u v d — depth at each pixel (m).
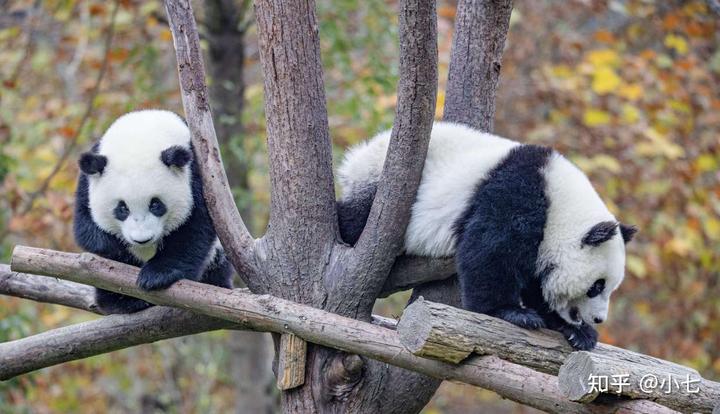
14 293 10.92
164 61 22.34
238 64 17.52
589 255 9.34
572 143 19.84
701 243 19.80
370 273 9.24
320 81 9.46
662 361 9.27
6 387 15.11
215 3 17.14
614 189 19.50
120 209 9.81
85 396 24.34
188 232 9.98
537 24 21.91
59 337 10.38
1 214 17.94
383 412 9.45
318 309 8.92
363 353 8.53
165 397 23.86
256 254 9.59
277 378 9.46
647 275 20.42
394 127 8.90
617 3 20.94
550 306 9.72
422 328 8.01
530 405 7.79
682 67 19.16
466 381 8.09
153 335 10.16
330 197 9.60
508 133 20.92
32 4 20.62
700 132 20.38
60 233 18.33
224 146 17.23
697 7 19.86
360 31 18.53
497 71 10.56
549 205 9.33
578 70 19.36
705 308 21.05
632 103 19.42
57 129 18.98
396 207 9.03
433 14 8.33
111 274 9.38
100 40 20.62
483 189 9.39
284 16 9.21
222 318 9.20
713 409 7.92
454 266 9.67
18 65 19.89
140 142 10.04
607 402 7.57
